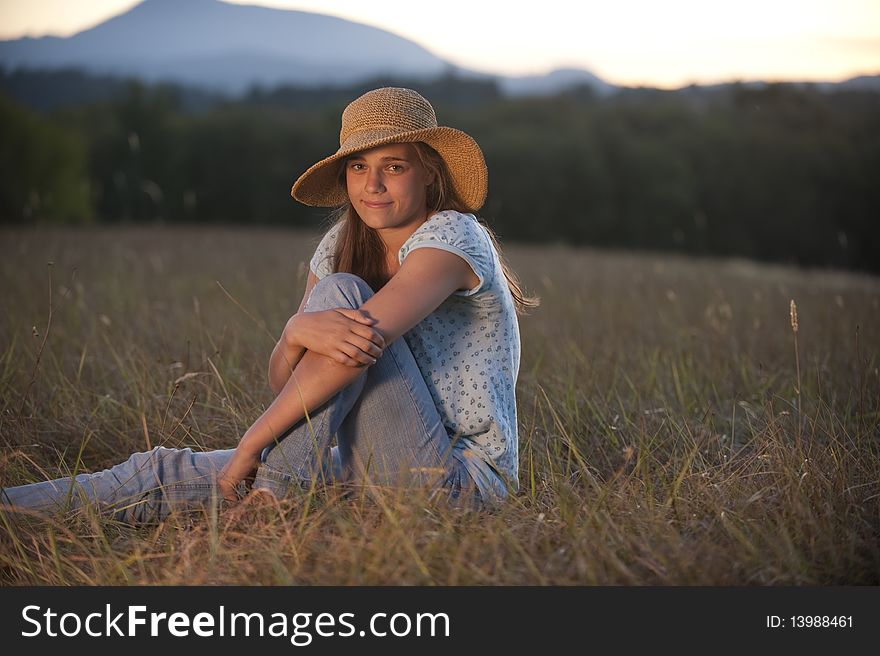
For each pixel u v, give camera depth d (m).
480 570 2.18
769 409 3.36
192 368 4.23
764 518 2.48
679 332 5.96
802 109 59.09
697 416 3.82
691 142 57.06
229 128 53.38
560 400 3.91
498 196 55.19
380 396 2.64
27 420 3.55
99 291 7.83
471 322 2.83
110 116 54.25
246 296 7.95
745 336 6.27
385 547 2.23
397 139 2.69
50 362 4.46
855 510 2.57
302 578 2.26
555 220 55.53
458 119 60.88
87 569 2.49
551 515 2.54
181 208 52.00
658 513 2.49
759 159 55.78
